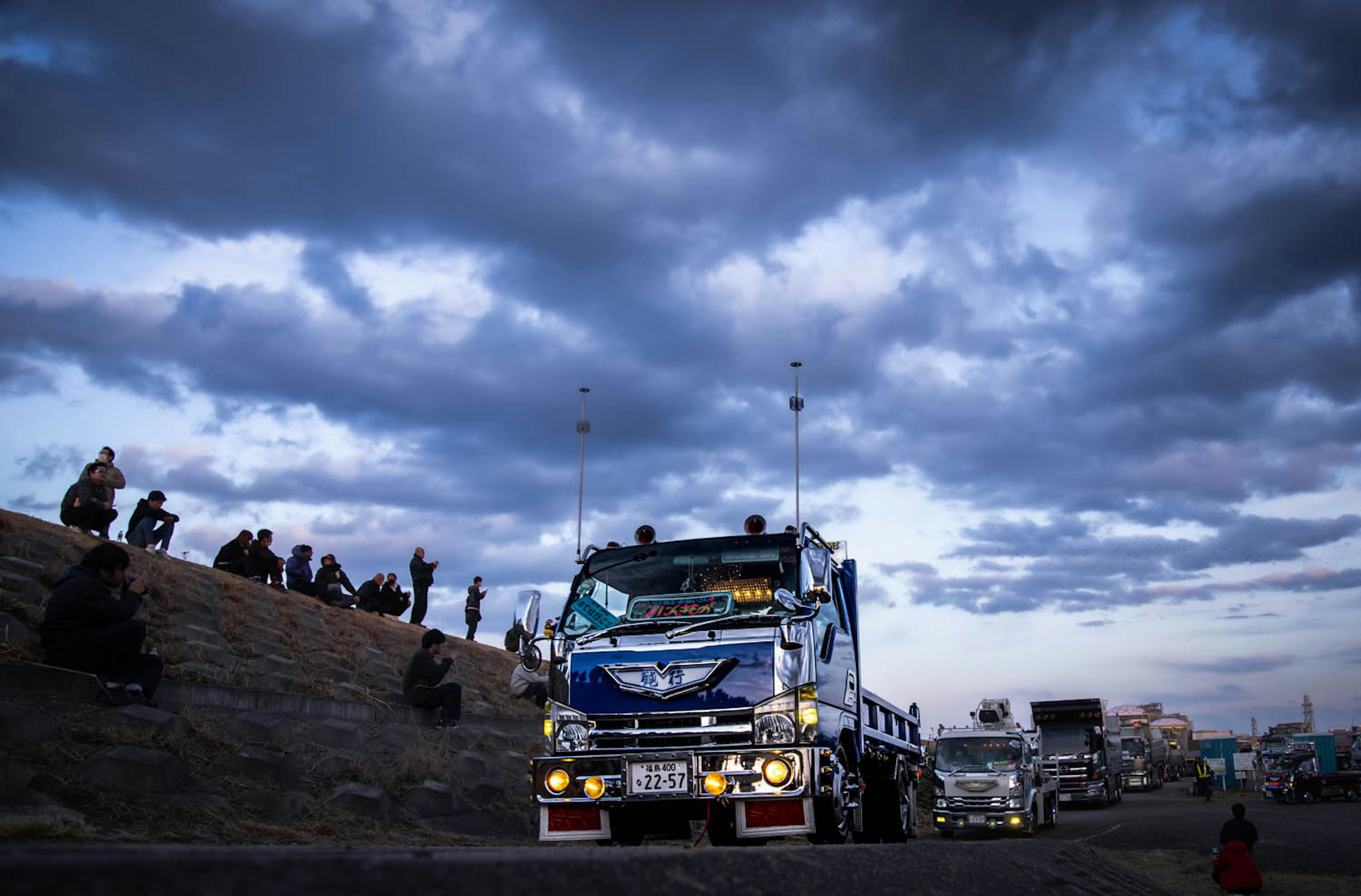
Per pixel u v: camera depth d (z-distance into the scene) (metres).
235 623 17.88
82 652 9.80
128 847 2.16
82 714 9.14
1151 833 22.95
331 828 9.23
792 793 8.01
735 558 9.27
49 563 15.50
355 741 12.35
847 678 9.99
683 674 8.45
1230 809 33.53
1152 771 57.19
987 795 23.30
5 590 12.90
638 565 9.44
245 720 11.17
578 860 2.05
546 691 16.84
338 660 18.66
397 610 27.34
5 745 7.89
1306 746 40.00
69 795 7.57
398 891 1.55
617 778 8.28
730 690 8.34
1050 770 28.30
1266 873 15.18
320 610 22.91
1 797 7.08
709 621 8.68
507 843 10.09
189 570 20.05
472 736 16.20
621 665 8.61
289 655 17.39
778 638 8.48
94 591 9.91
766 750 8.11
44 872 1.29
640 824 8.92
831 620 9.72
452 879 1.68
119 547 10.23
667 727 8.38
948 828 23.52
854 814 9.82
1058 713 38.81
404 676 16.17
